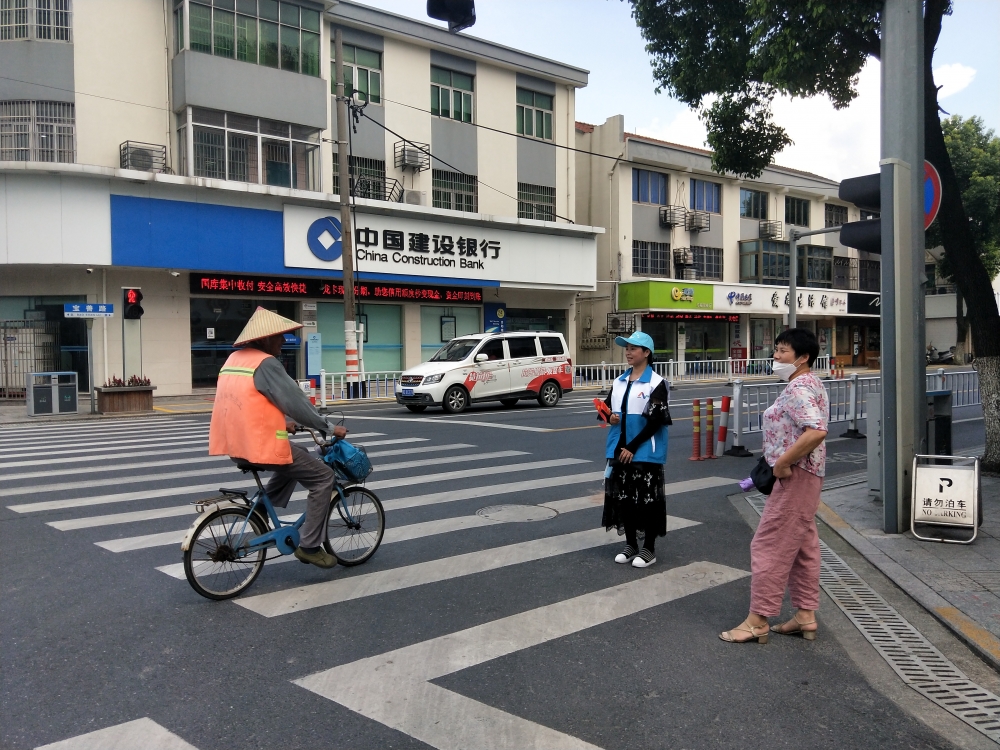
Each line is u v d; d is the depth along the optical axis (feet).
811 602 14.06
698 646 13.62
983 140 100.07
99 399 57.11
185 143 67.82
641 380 18.22
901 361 20.74
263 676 12.16
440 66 86.33
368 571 17.83
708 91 36.27
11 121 64.18
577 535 21.06
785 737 10.46
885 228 20.72
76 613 14.90
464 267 84.89
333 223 74.74
